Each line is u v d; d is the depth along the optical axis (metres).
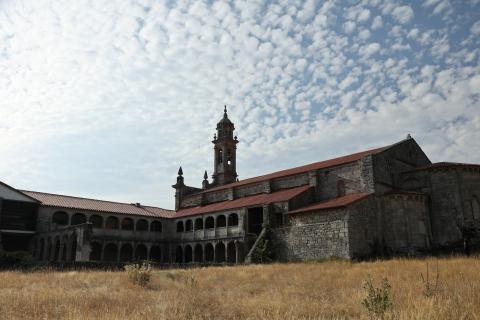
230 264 42.19
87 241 44.19
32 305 13.34
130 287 19.27
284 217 45.56
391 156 46.84
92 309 13.03
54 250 49.50
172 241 61.81
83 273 27.78
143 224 63.97
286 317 11.45
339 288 18.78
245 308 13.23
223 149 75.12
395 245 41.00
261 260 43.34
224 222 57.75
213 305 13.91
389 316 10.27
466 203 42.31
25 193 55.81
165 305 13.09
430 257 35.22
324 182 50.06
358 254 38.62
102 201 63.22
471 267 23.20
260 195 55.91
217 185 74.38
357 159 46.75
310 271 27.62
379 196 43.06
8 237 51.59
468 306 10.45
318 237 41.12
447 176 43.50
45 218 53.62
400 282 18.09
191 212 61.31
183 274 25.98
